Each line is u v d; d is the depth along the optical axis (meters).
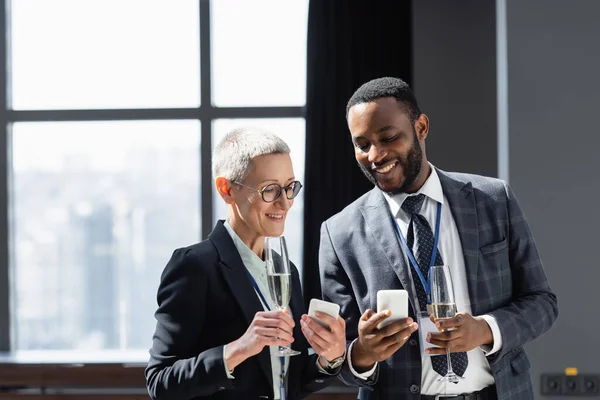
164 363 1.80
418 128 2.25
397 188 2.22
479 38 4.95
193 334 1.82
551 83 3.67
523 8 3.70
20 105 5.29
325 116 4.90
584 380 3.59
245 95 5.22
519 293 2.32
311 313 1.84
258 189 1.85
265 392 1.83
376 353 1.97
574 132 3.66
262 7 5.21
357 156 2.23
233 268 1.87
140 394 4.68
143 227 5.28
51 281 5.30
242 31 5.22
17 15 5.28
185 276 1.83
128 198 5.28
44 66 5.28
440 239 2.26
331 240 2.37
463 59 4.95
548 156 3.66
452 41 4.95
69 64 5.28
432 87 4.96
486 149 4.94
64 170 5.29
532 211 3.66
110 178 5.29
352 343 2.10
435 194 2.29
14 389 4.70
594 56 3.65
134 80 5.27
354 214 2.36
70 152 5.29
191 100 5.25
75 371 4.69
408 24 4.93
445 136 4.96
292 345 1.96
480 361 2.18
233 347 1.72
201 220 5.23
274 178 1.85
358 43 4.92
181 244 5.27
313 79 4.92
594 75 3.66
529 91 3.68
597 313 3.61
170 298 1.83
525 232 2.31
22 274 5.30
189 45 5.24
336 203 4.88
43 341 5.29
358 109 2.18
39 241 5.30
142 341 5.29
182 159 5.26
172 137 5.26
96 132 5.28
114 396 4.67
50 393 4.69
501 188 2.34
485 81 4.94
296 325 1.99
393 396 2.18
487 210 2.30
